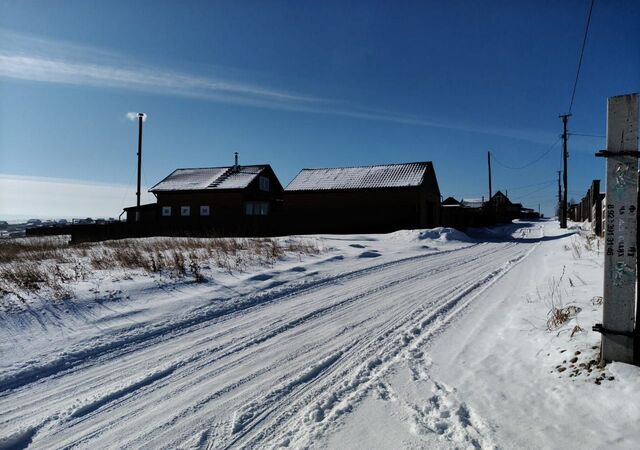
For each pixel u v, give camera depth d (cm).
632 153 382
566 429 325
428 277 1098
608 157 394
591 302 622
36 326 625
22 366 502
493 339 561
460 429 340
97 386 457
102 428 373
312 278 1037
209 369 496
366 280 1045
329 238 2361
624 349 391
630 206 388
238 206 3669
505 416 354
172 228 3334
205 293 838
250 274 1031
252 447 336
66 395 437
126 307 730
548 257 1465
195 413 394
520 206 9388
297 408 395
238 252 1392
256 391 435
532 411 357
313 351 548
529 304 713
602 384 372
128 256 1188
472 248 2061
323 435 343
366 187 3111
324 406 393
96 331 620
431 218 3466
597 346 445
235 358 529
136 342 592
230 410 397
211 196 3738
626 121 386
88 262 1193
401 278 1077
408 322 672
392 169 3306
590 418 334
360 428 351
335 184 3259
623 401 341
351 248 1700
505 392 396
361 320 691
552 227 4316
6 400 429
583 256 1288
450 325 646
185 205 3809
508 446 311
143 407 409
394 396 406
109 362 523
